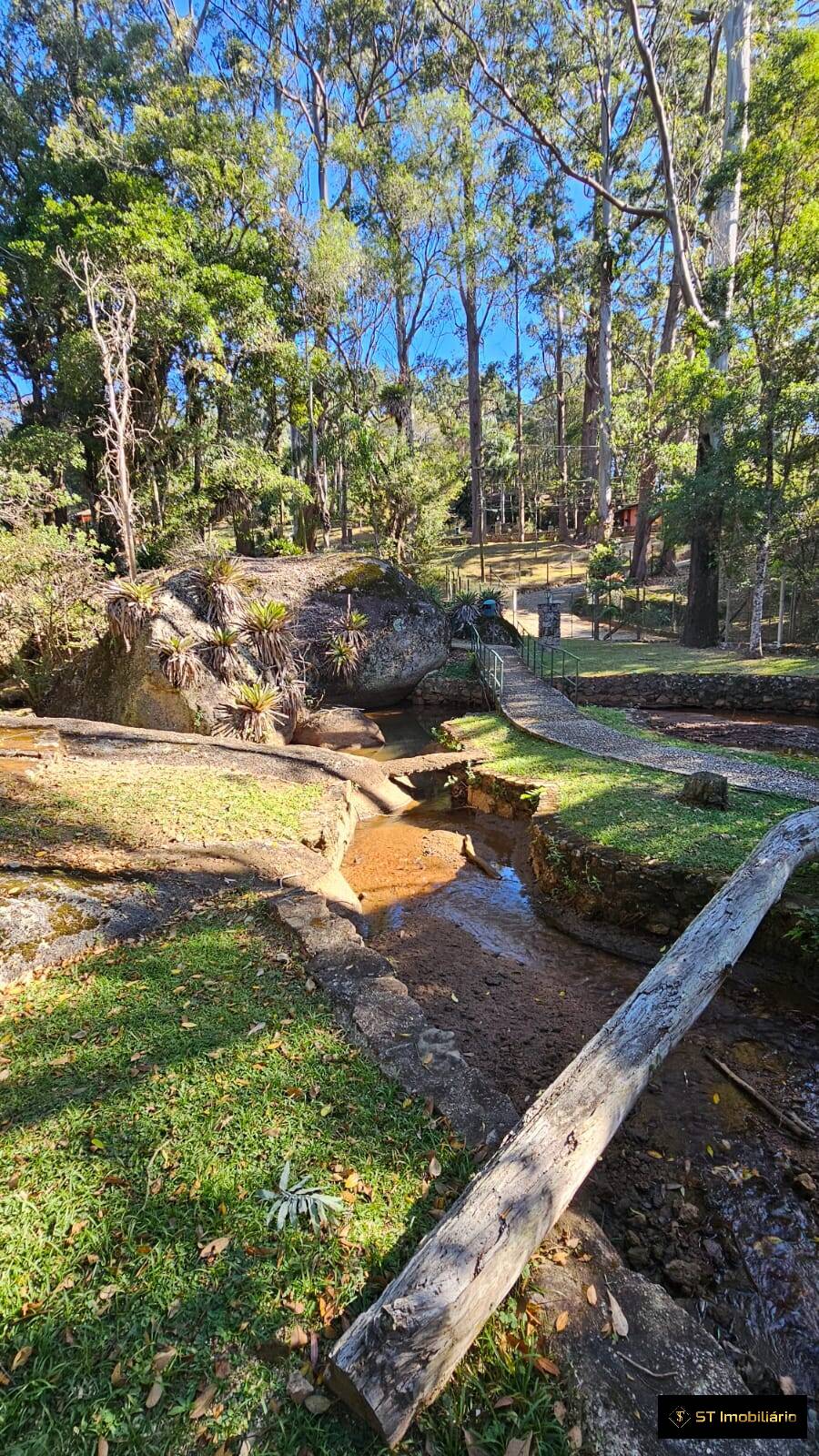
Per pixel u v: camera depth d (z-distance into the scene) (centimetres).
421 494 2089
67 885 427
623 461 2694
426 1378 156
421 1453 153
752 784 684
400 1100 258
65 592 1213
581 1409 162
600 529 2602
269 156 1773
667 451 1702
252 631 988
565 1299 188
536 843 612
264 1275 189
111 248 1494
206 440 1730
